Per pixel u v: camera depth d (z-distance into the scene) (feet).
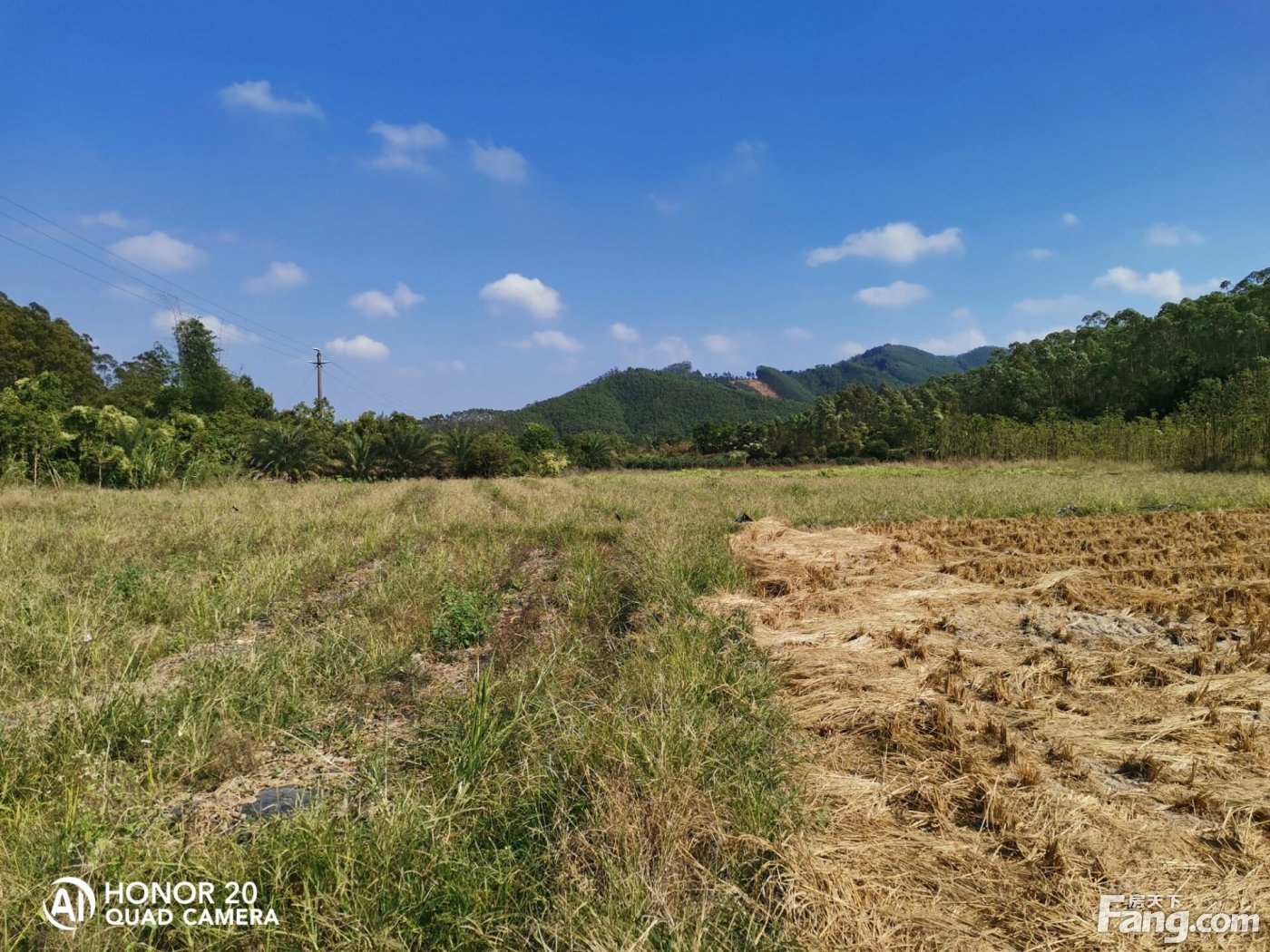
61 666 13.92
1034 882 8.27
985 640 17.72
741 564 25.88
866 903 7.77
